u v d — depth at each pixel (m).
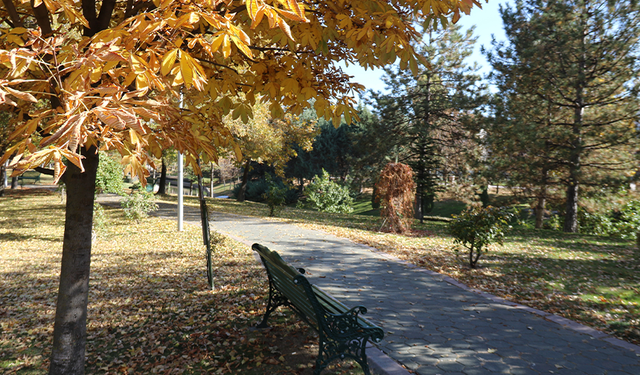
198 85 1.76
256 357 3.95
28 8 3.40
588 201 18.67
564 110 17.44
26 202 24.50
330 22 2.94
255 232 13.32
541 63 16.14
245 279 7.16
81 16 2.24
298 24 2.78
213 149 2.92
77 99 1.62
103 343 4.64
